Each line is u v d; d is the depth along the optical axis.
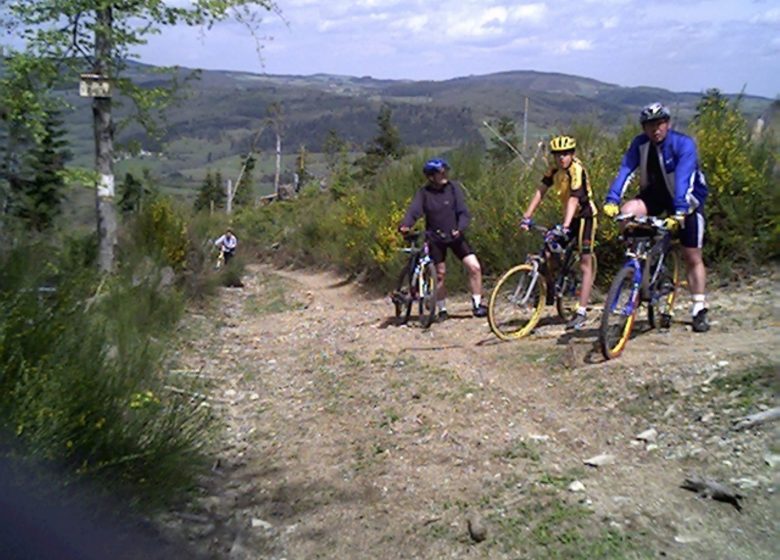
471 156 15.55
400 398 6.61
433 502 4.68
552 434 5.45
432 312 9.35
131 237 12.93
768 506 4.07
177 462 4.69
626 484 4.52
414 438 5.73
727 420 5.11
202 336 10.16
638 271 6.71
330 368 8.03
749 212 8.92
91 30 9.68
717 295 8.30
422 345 8.45
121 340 5.32
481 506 4.52
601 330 6.48
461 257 9.55
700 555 3.73
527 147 13.65
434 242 9.52
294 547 4.37
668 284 7.16
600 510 4.23
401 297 9.78
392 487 4.98
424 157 15.97
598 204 9.37
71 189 9.59
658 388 5.74
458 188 9.57
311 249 22.84
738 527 3.93
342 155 38.47
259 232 32.31
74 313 4.84
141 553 4.10
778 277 8.47
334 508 4.79
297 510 4.82
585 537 4.01
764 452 4.61
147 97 10.00
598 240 9.34
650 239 6.80
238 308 14.33
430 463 5.26
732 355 6.06
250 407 7.09
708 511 4.11
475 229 11.77
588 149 11.23
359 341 9.16
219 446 5.96
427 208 9.52
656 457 4.85
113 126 9.95
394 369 7.52
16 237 5.05
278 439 6.13
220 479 5.32
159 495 4.49
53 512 3.89
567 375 6.45
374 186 19.59
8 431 3.82
